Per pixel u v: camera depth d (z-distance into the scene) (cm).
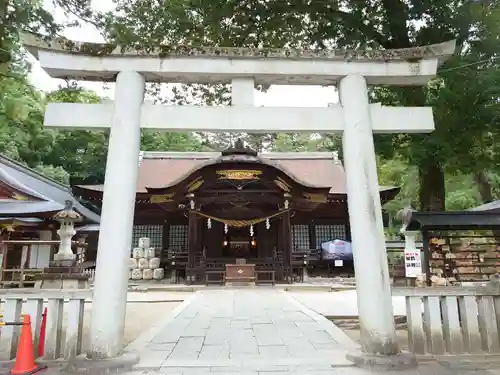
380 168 2573
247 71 507
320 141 4112
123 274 448
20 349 420
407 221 720
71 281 1153
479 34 681
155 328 684
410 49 516
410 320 488
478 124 679
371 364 421
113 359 421
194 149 3797
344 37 796
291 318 794
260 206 1881
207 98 1008
